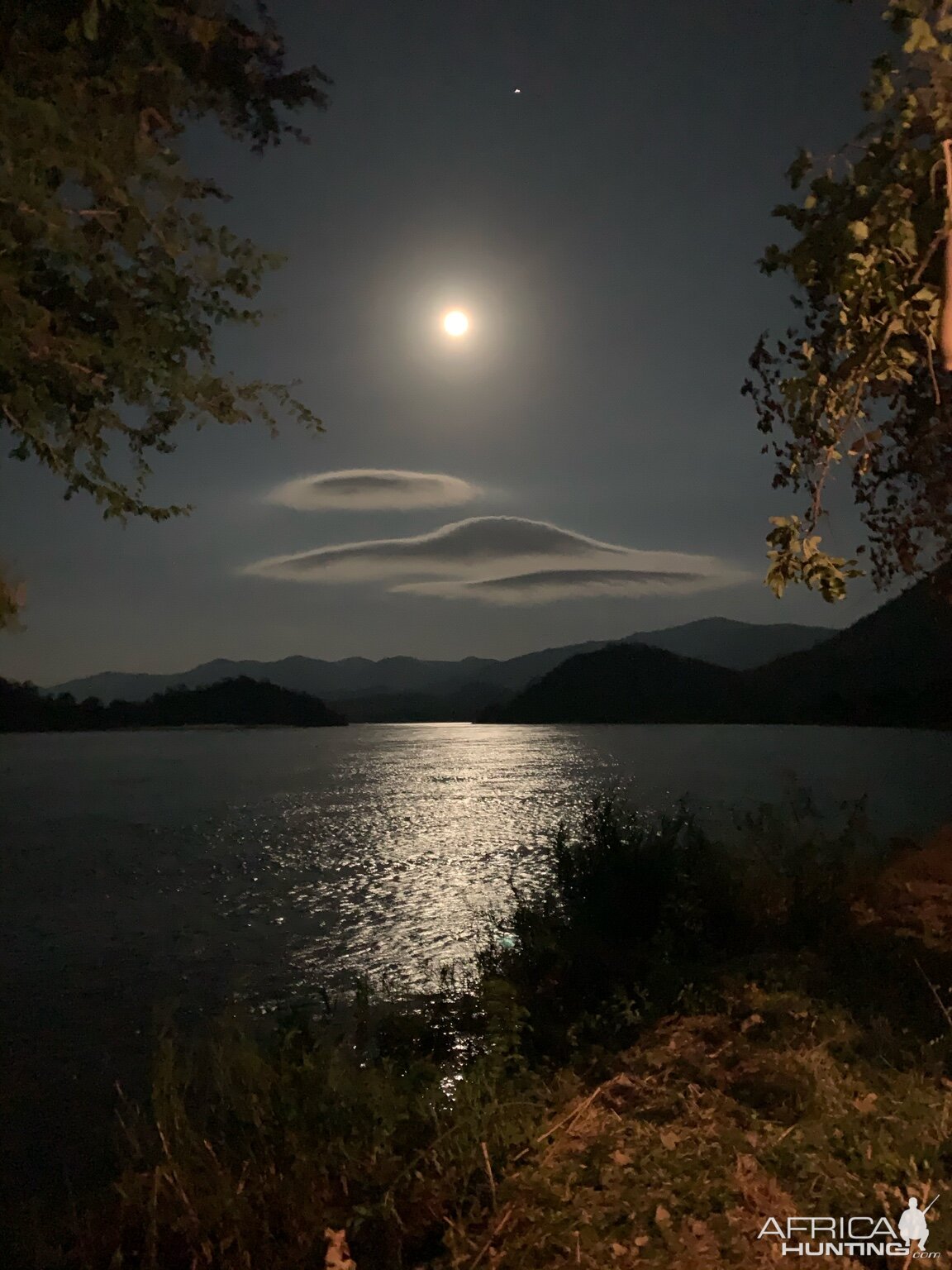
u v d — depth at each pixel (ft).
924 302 16.25
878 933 26.18
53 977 33.32
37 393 22.35
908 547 26.89
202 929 40.24
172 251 22.63
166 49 23.16
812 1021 19.90
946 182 15.39
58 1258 14.85
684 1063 18.42
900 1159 14.29
